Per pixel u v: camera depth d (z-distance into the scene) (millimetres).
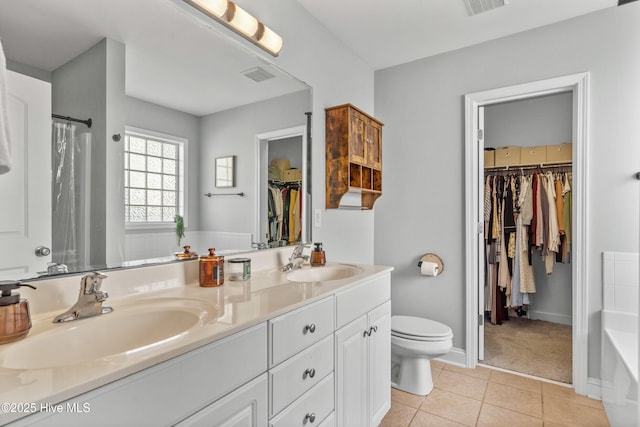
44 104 1012
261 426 998
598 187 2074
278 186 1922
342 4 2031
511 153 3371
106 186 1171
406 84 2805
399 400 2078
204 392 827
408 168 2791
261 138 1808
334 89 2381
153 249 1320
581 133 2125
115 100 1201
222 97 1601
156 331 1046
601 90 2078
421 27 2277
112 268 1181
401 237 2820
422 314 2719
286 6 1938
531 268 3240
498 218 3330
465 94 2541
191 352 795
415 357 2156
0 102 737
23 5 976
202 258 1393
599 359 2066
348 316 1484
